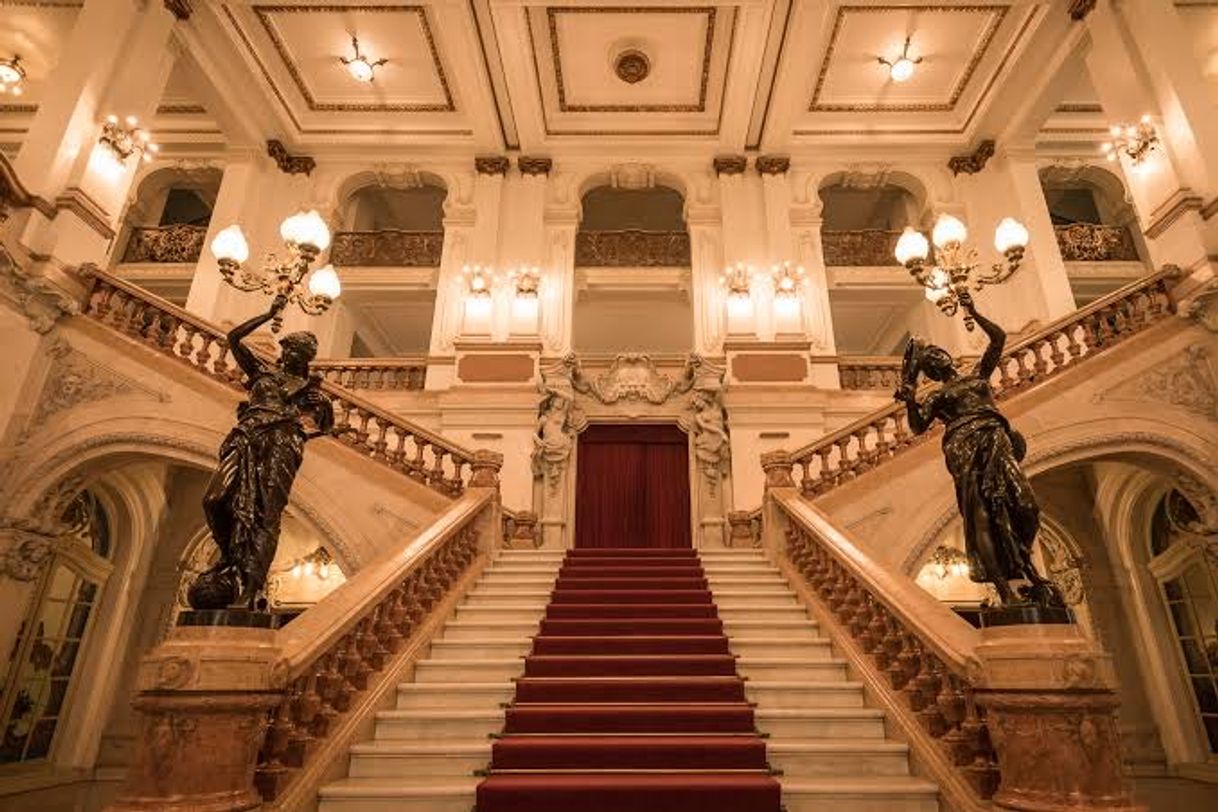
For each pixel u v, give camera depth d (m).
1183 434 6.73
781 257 11.11
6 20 10.27
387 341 14.84
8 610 6.36
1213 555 7.05
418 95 11.09
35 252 6.79
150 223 13.20
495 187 11.83
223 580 2.81
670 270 11.96
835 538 4.94
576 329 14.49
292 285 4.23
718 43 10.20
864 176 12.07
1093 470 9.62
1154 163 7.98
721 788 3.12
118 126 8.02
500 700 4.12
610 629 5.12
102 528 8.81
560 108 11.41
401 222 14.95
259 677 2.69
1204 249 7.11
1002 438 3.15
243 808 2.56
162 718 2.54
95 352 6.95
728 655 4.64
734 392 10.15
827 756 3.47
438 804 3.12
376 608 4.01
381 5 9.45
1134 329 7.23
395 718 3.76
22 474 6.46
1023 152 11.32
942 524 6.80
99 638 8.76
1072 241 12.04
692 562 6.84
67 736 8.35
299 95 11.05
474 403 10.07
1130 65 8.36
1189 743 8.49
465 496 6.40
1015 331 10.59
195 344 7.83
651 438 10.48
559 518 9.71
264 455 3.07
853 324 14.02
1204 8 9.45
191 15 9.23
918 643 3.55
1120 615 9.32
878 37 10.01
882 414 7.25
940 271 4.91
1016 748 2.69
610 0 9.51
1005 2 9.34
